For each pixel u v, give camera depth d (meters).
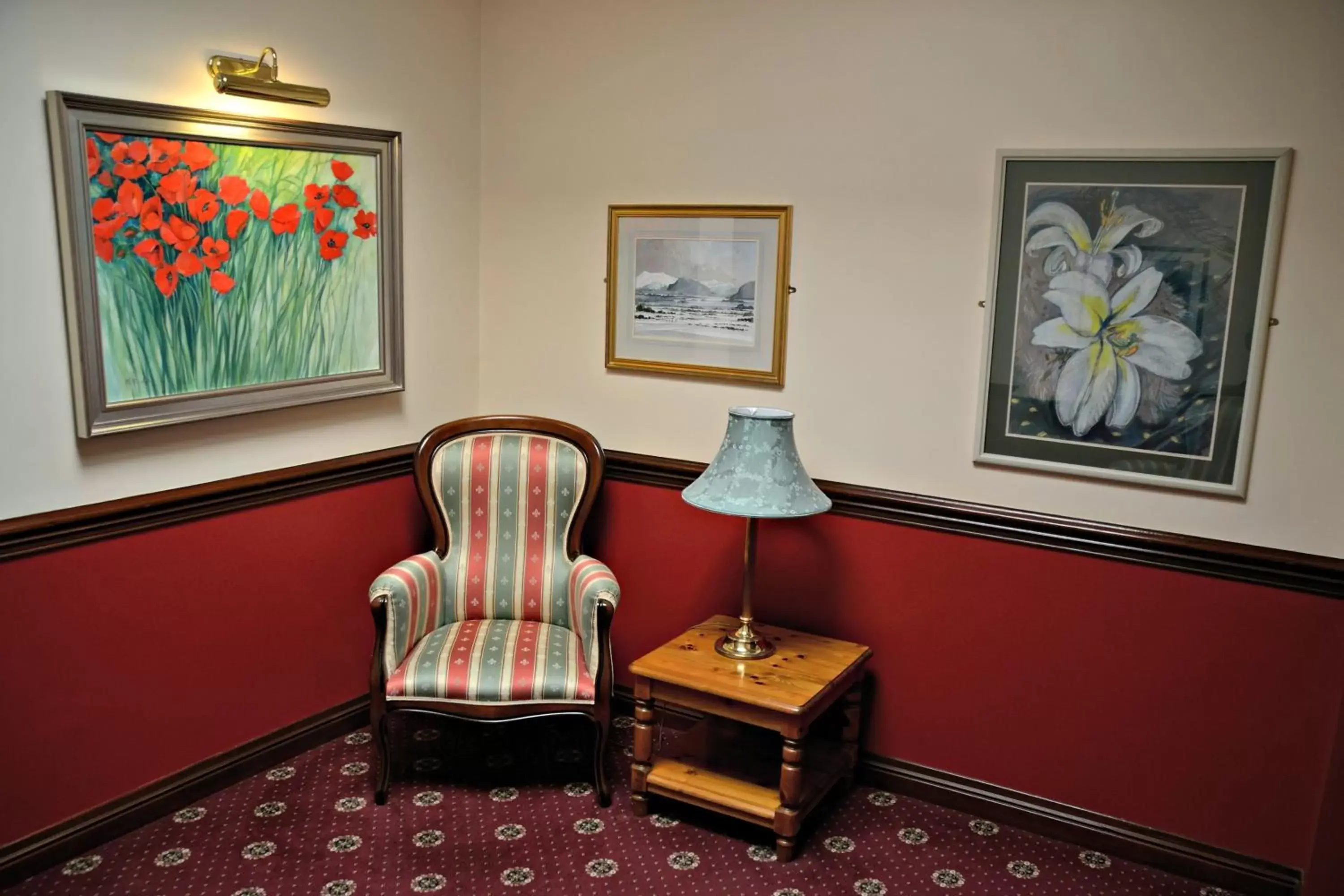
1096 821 2.78
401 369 3.25
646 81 3.13
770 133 2.96
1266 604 2.51
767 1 2.91
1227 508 2.54
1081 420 2.67
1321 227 2.36
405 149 3.19
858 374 2.95
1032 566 2.77
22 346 2.35
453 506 3.15
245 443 2.87
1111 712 2.73
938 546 2.88
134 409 2.55
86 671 2.55
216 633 2.83
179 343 2.64
